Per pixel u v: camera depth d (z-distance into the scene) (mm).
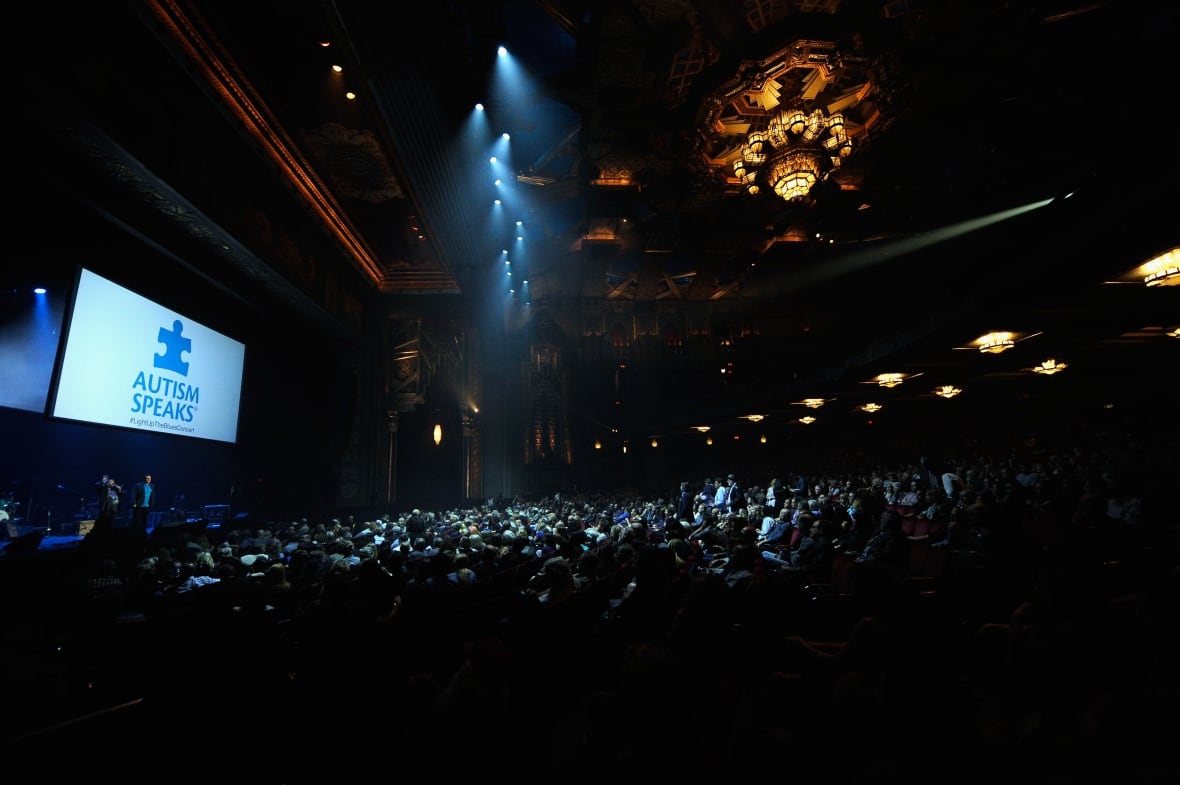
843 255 30031
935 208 23922
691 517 18844
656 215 25188
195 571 8539
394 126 14609
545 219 24531
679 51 14609
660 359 33562
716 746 3145
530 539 9781
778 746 3199
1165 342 16219
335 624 3656
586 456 32750
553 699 4004
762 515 14227
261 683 3488
